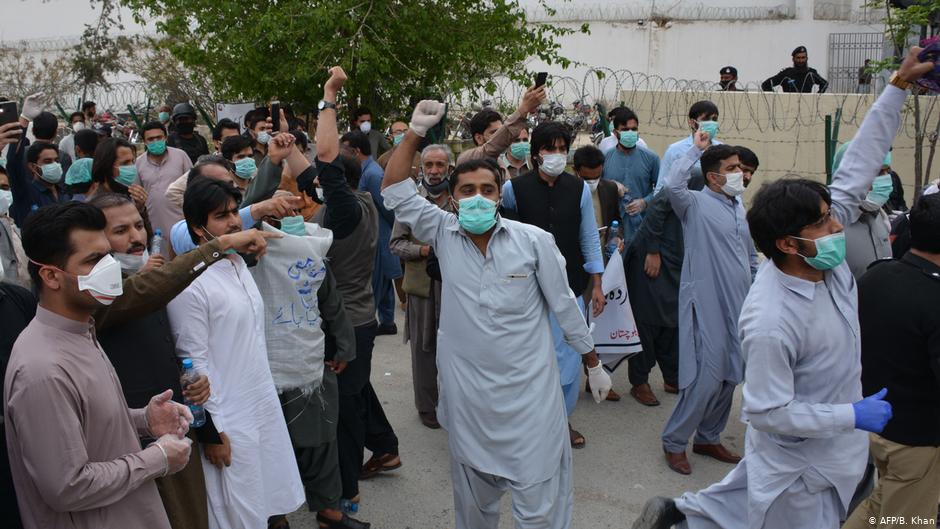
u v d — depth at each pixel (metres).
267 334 3.73
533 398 3.35
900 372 3.30
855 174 3.35
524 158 5.90
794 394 2.95
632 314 5.51
